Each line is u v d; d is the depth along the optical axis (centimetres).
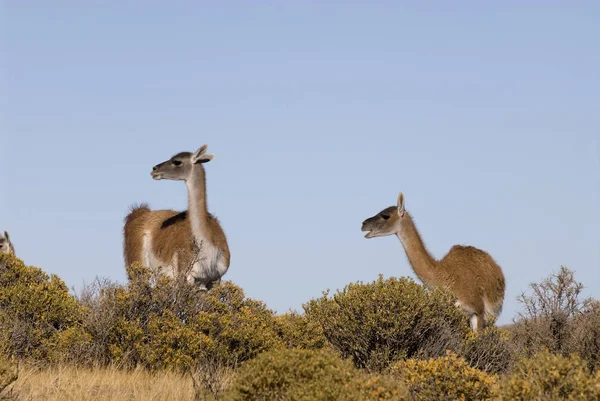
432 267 5319
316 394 2672
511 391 2758
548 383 2764
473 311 5234
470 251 5400
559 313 4625
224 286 4678
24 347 4181
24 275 4681
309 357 2894
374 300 4309
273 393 2748
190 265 4881
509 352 4338
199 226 5362
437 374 3119
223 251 5453
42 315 4347
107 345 4234
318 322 4428
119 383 3603
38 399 3134
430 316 4275
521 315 4812
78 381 3519
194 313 4397
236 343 4228
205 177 5509
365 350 4300
